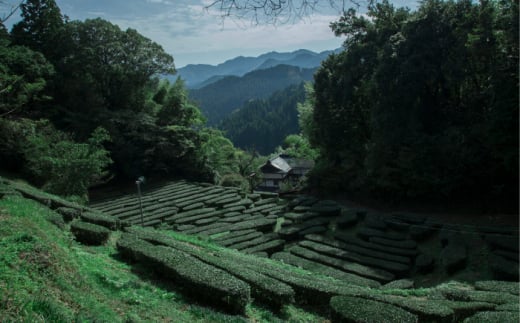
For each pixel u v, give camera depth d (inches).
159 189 1304.1
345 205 1163.3
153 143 1438.2
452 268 607.5
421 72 919.0
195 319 283.0
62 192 884.0
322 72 1248.2
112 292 294.2
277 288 357.7
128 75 1498.5
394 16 1085.8
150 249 411.8
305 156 1903.3
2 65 924.0
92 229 463.8
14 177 1030.4
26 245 278.8
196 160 1556.3
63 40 1368.1
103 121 1330.0
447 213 942.4
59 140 1048.8
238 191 1200.2
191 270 353.4
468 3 898.1
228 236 784.9
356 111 1210.6
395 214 907.4
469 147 834.2
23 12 1352.1
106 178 1362.0
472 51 813.2
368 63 1111.6
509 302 413.1
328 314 378.9
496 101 764.6
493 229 732.7
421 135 908.0
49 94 1295.5
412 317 317.7
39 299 209.6
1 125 966.4
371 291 431.2
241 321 288.8
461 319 382.0
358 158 1156.5
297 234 810.8
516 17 705.6
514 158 766.5
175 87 1708.9
